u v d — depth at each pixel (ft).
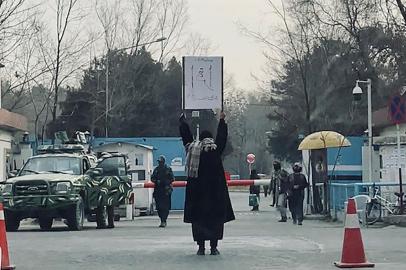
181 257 42.11
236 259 41.06
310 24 123.03
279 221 88.79
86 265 39.09
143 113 201.26
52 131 115.85
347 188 81.76
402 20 111.75
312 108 133.80
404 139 93.66
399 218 71.31
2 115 99.66
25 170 72.13
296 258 41.45
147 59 200.54
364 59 124.67
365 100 132.67
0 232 37.40
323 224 81.51
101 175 73.00
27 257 42.70
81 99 165.17
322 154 95.25
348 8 120.16
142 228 73.36
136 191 114.21
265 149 270.26
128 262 40.14
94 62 166.40
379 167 104.88
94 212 73.61
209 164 42.73
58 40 137.49
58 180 67.92
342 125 138.72
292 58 126.00
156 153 124.98
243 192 257.96
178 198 122.52
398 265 38.40
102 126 178.60
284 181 87.51
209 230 42.73
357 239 37.58
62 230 69.31
